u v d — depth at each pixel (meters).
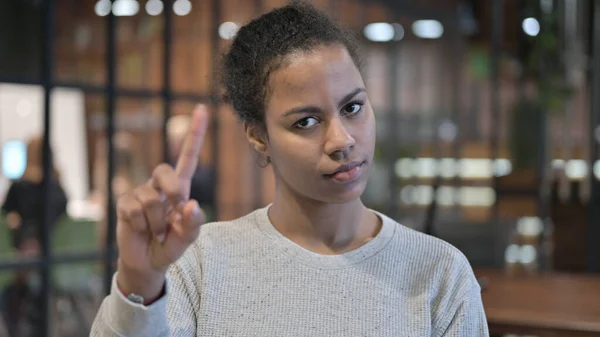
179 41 4.38
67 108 3.81
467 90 7.11
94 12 3.94
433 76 6.76
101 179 3.97
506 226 3.91
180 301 1.22
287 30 1.18
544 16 6.48
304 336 1.18
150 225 1.00
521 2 6.75
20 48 3.60
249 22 1.26
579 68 6.44
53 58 3.73
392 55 6.25
